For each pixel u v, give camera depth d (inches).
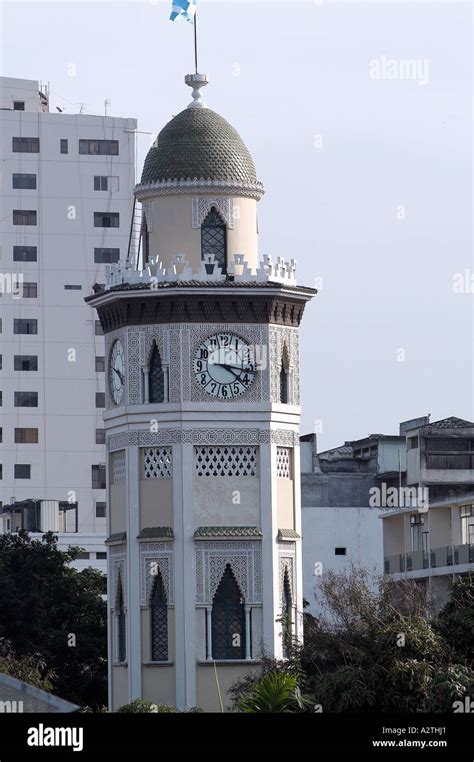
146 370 4045.3
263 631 3978.8
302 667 3454.7
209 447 4018.2
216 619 3991.1
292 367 4089.6
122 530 4084.6
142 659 4005.9
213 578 3991.1
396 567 5398.6
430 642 3348.9
